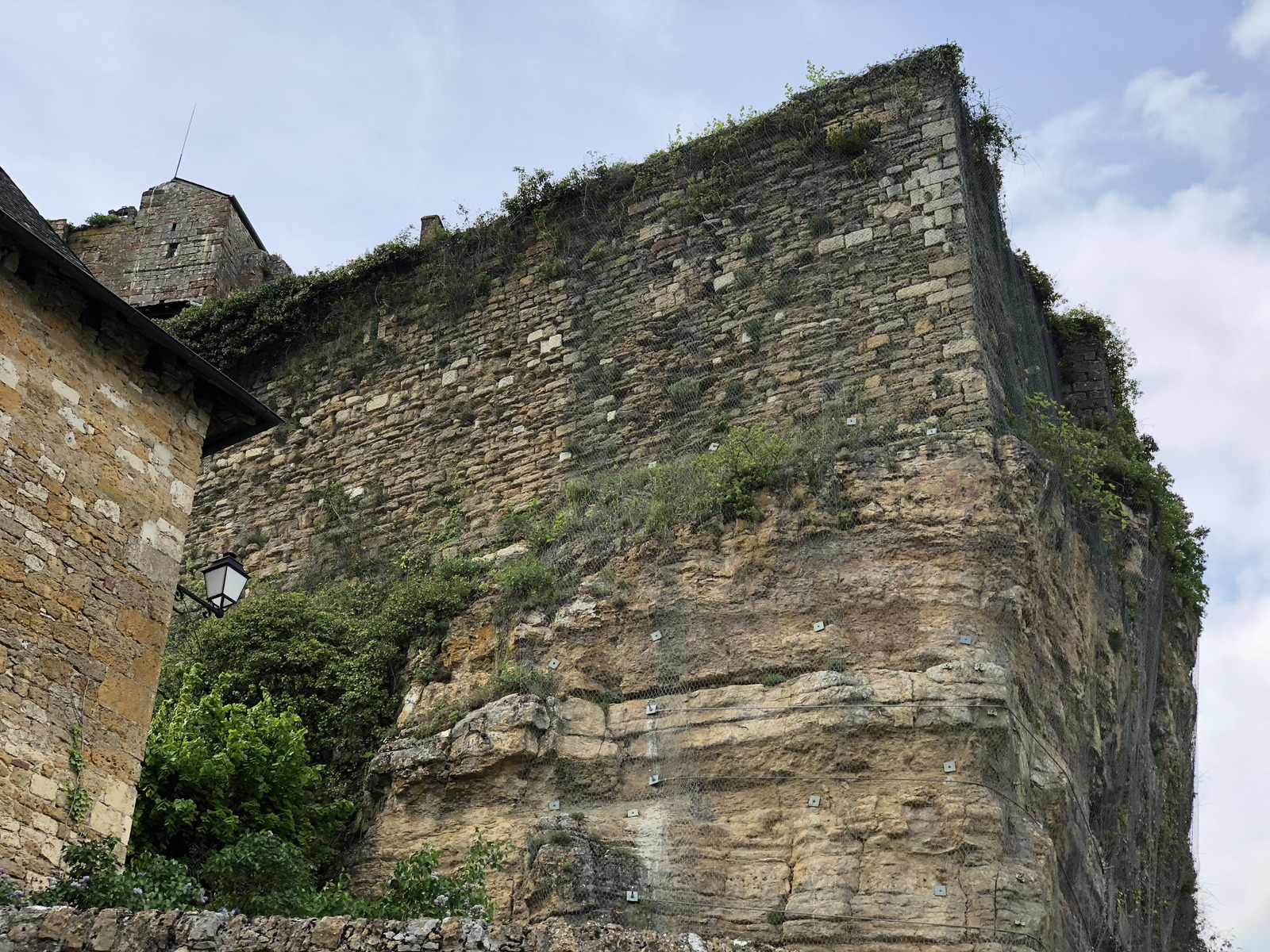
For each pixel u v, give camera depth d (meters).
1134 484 19.08
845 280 18.02
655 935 9.19
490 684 15.35
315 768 14.59
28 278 12.32
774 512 15.62
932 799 12.88
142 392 13.23
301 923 8.84
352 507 19.84
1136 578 17.91
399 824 14.41
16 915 8.82
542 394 19.48
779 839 13.05
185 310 23.33
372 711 15.96
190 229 26.48
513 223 21.34
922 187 18.25
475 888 10.65
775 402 17.44
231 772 13.37
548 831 13.48
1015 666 14.02
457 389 20.31
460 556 18.14
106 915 8.84
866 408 16.70
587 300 19.98
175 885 10.30
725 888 12.85
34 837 10.77
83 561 12.03
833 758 13.38
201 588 19.77
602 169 21.05
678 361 18.61
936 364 16.73
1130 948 14.73
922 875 12.49
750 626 14.77
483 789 14.26
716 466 16.50
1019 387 17.73
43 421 12.02
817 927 12.34
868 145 18.98
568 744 14.37
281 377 22.09
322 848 14.42
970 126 19.17
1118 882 15.09
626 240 20.20
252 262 27.03
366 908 10.53
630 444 18.20
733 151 19.92
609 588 15.76
